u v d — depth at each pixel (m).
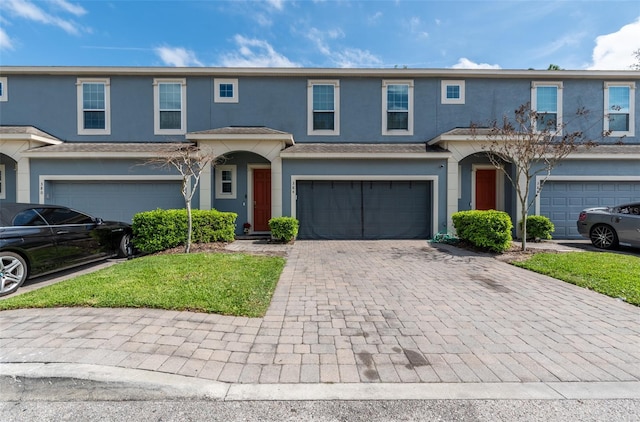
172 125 11.35
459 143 10.15
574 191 10.33
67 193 10.12
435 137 11.40
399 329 3.52
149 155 9.77
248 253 7.70
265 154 10.05
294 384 2.53
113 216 10.23
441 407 2.27
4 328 3.29
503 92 11.65
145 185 10.25
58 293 4.23
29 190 9.77
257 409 2.26
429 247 8.87
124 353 2.86
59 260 5.65
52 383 2.50
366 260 7.16
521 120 8.17
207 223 8.94
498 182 11.60
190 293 4.31
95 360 2.73
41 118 11.20
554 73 11.45
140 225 7.68
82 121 11.22
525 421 2.13
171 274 5.24
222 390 2.46
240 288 4.66
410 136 11.63
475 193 11.73
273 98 11.48
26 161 9.75
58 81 11.20
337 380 2.58
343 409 2.25
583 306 4.21
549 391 2.44
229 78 11.39
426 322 3.71
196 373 2.64
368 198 10.34
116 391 2.47
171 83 11.34
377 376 2.63
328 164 10.16
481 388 2.48
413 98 11.61
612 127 11.61
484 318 3.83
